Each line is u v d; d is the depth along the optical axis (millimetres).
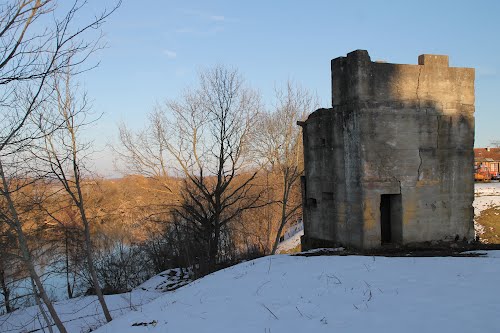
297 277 8562
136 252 24609
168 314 7727
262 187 29766
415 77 11727
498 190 30141
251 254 21656
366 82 11211
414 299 6109
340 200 12102
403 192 11508
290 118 30719
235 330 6098
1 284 18969
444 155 11984
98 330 8047
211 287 9125
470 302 5645
